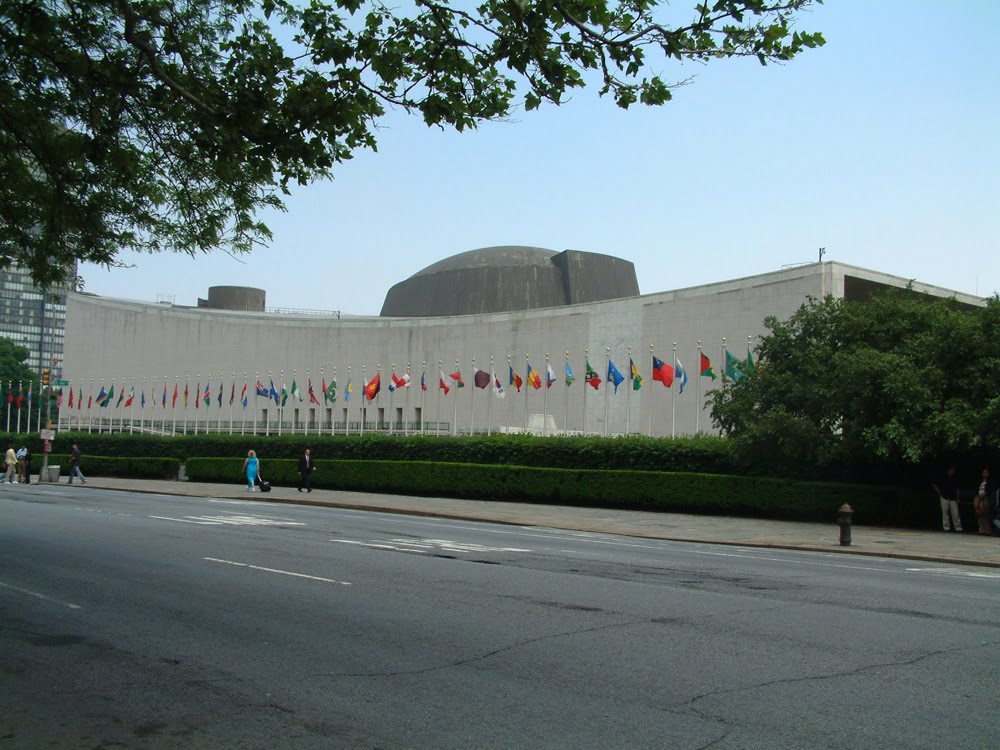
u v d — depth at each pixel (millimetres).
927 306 27234
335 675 7605
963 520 25766
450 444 37625
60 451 56500
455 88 11359
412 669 7789
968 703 6871
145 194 14109
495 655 8273
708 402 30938
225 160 12586
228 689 7207
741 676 7590
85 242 14914
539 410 55094
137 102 12664
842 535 20797
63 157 13625
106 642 8812
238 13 12109
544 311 55625
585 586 12414
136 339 77562
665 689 7180
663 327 48812
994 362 24281
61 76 12633
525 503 33281
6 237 15023
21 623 9672
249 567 13875
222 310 82812
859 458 26750
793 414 27906
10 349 116500
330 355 65812
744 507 28359
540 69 10625
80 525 20516
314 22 10984
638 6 9977
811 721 6387
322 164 12055
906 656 8375
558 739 5996
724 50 10047
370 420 63406
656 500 30094
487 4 10398
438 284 69438
